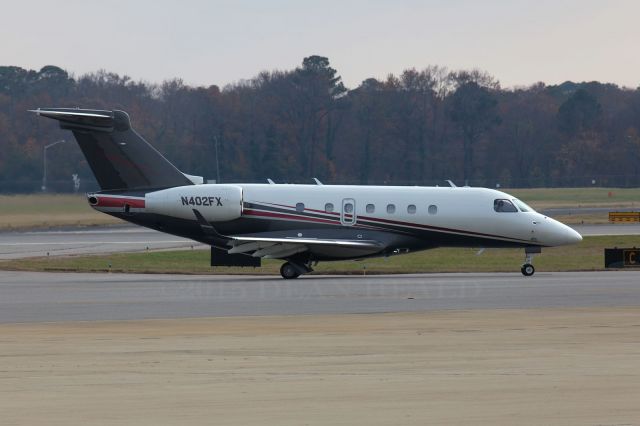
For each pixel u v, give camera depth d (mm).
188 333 81688
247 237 144875
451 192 149375
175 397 57031
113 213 147250
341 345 74688
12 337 79562
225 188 146500
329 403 55438
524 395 57125
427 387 59438
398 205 148000
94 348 73625
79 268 166875
